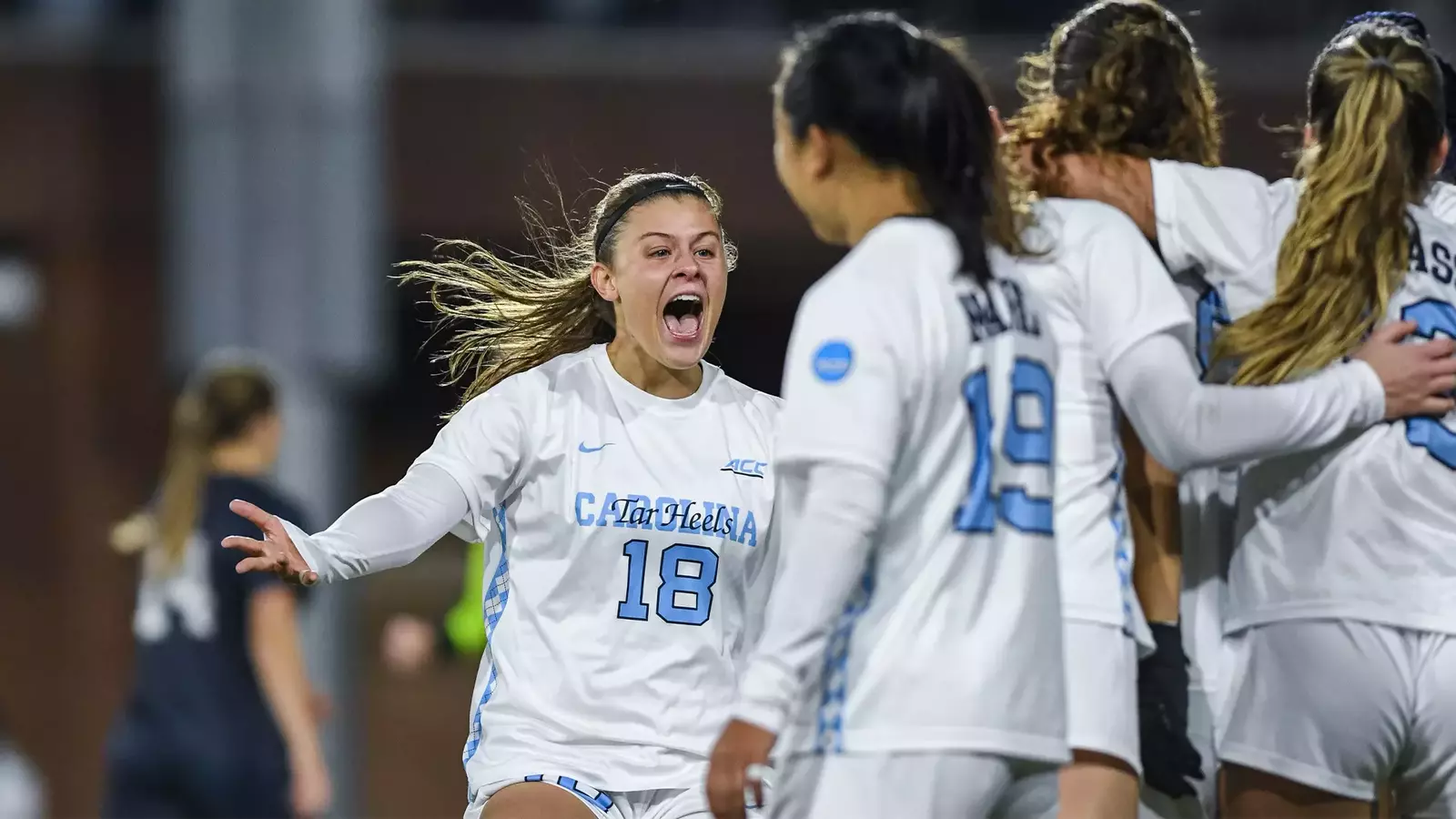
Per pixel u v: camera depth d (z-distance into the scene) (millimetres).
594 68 42500
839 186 11484
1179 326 12328
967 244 11273
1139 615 12820
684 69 42594
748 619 14320
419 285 44094
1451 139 15336
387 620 45312
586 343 15086
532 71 42375
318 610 34188
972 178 11398
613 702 13781
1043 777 11234
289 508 22766
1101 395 12531
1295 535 13406
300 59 36281
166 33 42719
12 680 43375
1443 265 13758
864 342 10773
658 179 14648
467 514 14250
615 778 13680
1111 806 12273
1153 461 13812
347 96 36406
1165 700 13805
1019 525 11180
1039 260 12469
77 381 43438
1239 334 13508
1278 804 13539
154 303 43531
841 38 11383
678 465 14172
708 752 13891
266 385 23062
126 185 42938
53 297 43219
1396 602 13094
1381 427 13219
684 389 14508
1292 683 13344
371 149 36750
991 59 43625
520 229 42562
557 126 42500
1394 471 13164
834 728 11000
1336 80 13648
